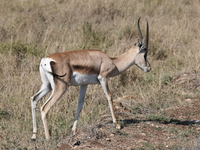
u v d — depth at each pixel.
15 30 35.12
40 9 43.06
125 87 27.00
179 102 24.81
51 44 32.12
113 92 25.78
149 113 22.72
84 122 20.33
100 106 23.05
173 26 41.34
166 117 22.09
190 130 19.98
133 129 19.78
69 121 20.59
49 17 40.66
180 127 20.56
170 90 26.75
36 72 26.92
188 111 23.31
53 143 17.44
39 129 19.22
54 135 18.45
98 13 44.19
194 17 46.66
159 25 41.44
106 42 33.50
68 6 45.06
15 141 17.66
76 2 46.88
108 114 21.86
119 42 34.88
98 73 18.97
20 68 27.55
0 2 43.72
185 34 39.06
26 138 17.97
